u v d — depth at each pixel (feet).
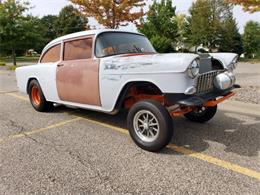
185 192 9.36
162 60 11.96
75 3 44.52
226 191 9.37
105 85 14.26
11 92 30.89
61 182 10.16
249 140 14.01
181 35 153.48
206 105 12.91
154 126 12.68
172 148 13.14
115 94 13.89
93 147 13.46
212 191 9.39
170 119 12.12
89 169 11.13
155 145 12.38
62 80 17.21
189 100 11.63
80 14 46.57
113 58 14.03
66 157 12.32
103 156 12.37
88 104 15.84
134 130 13.25
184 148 13.12
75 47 16.61
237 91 27.73
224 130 15.66
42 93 19.84
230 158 11.94
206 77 13.01
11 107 22.75
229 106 21.52
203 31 146.51
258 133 15.03
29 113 20.54
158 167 11.20
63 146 13.65
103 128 16.46
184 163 11.52
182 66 11.29
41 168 11.27
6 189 9.73
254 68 69.77
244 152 12.54
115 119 18.31
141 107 12.62
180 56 11.80
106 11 44.62
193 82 11.69
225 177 10.32
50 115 19.80
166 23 117.08
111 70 13.84
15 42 73.26
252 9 27.07
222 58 14.92
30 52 193.16
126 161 11.81
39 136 15.23
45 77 18.88
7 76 51.60
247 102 22.86
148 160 11.87
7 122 18.11
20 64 91.91
